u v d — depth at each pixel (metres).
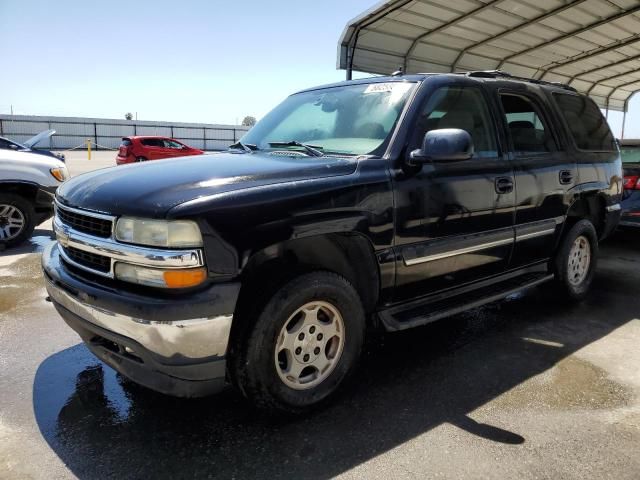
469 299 3.66
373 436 2.68
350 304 2.92
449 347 3.85
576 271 4.86
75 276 2.72
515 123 4.11
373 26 11.89
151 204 2.42
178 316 2.32
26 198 7.29
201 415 2.87
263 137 4.00
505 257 3.97
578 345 3.90
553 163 4.30
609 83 19.00
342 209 2.81
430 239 3.29
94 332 2.65
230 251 2.41
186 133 49.00
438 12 11.38
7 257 6.55
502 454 2.53
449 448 2.58
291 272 2.72
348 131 3.50
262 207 2.53
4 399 3.03
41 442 2.61
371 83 3.81
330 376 2.94
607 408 2.97
